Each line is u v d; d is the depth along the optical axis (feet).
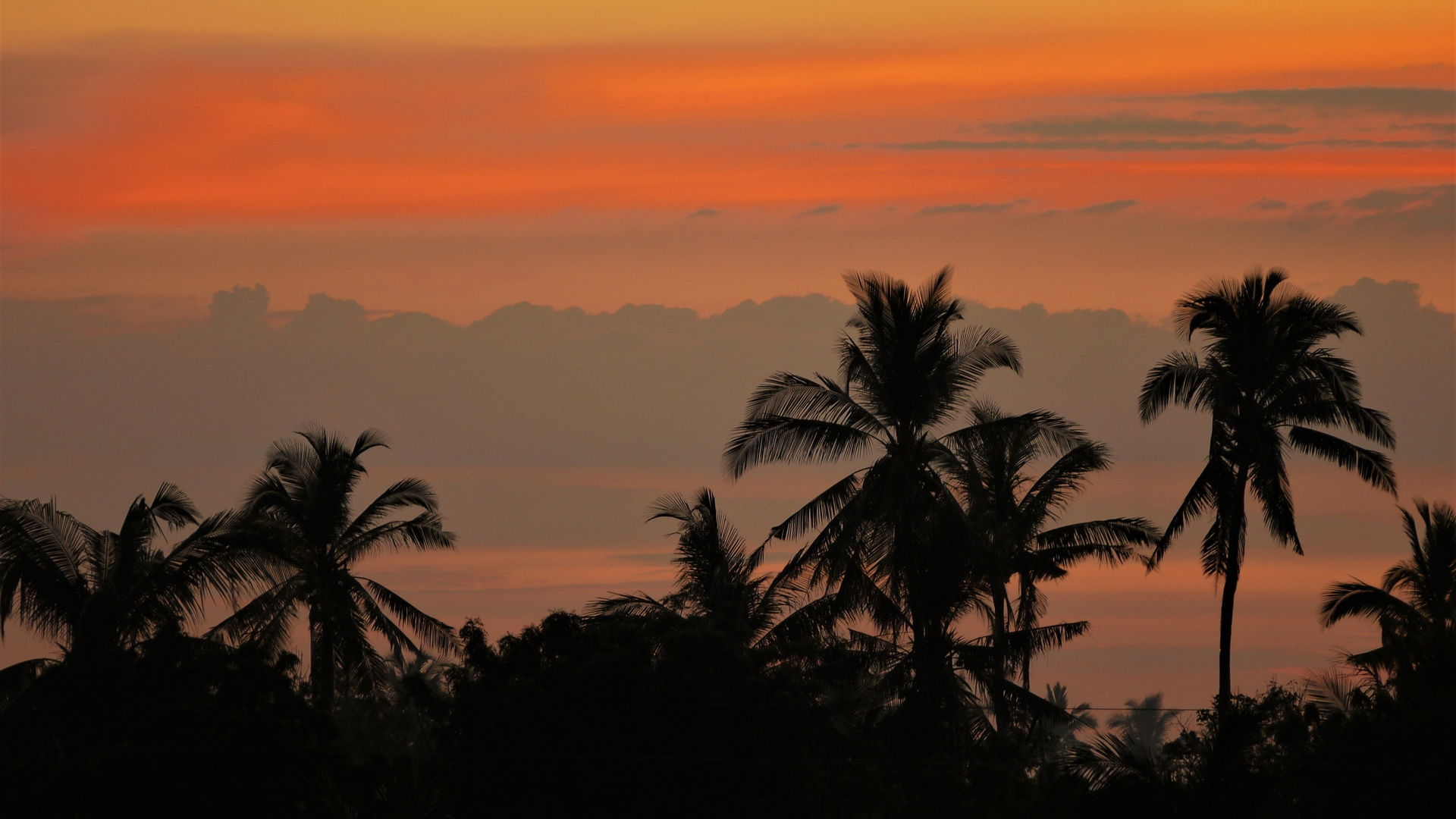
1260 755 380.58
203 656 422.82
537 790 414.21
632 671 431.02
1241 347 540.11
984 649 525.75
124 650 438.40
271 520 506.48
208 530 478.18
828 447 528.22
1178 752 369.50
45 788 365.40
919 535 508.94
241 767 377.09
